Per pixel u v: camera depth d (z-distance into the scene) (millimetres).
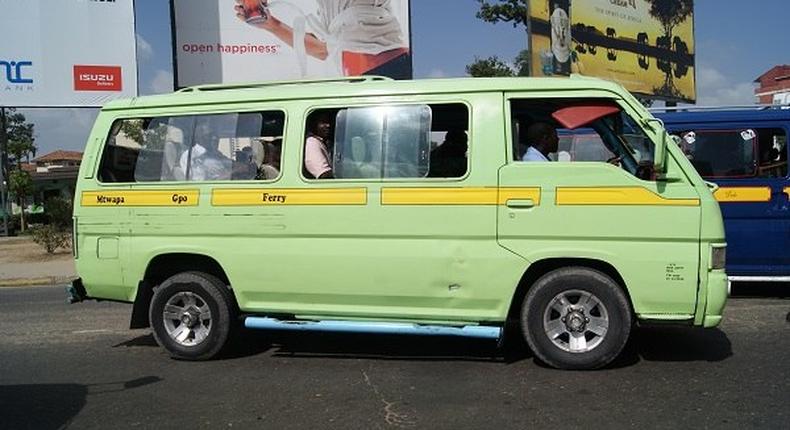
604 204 5617
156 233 6477
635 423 4691
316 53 17672
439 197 5852
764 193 8594
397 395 5387
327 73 17734
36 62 17703
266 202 6203
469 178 5809
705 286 5500
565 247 5688
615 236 5609
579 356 5762
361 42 17859
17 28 17578
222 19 17156
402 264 5922
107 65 18031
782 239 8586
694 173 5582
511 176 5754
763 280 8641
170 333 6578
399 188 5930
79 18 17859
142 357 6812
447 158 5949
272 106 6316
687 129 8898
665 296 5562
